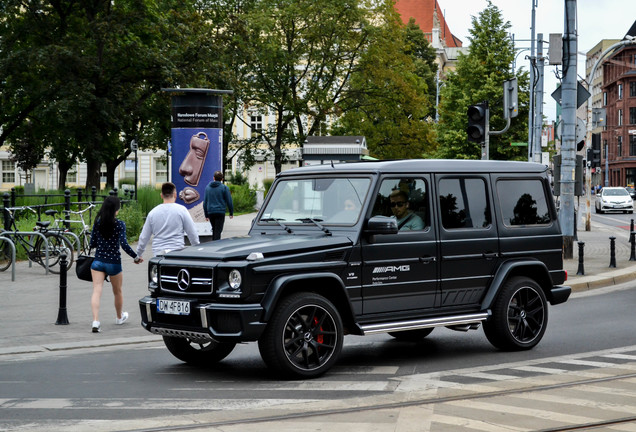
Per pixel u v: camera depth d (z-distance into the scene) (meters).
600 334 10.48
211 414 6.26
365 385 7.32
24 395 7.05
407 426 5.86
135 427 5.87
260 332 7.23
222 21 47.75
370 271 8.01
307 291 7.72
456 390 7.10
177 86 36.38
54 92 36.03
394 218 7.84
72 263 17.67
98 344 9.98
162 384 7.52
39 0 36.53
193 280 7.57
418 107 48.50
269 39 45.62
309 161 33.59
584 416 6.17
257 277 7.29
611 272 17.86
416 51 84.06
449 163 8.85
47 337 10.37
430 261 8.47
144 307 7.96
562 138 20.08
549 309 13.20
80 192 23.09
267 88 48.28
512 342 9.10
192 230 11.16
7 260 17.50
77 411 6.41
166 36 37.16
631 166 107.19
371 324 8.02
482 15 56.72
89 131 36.16
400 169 8.38
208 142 23.25
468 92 56.91
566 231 20.30
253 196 52.66
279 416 6.17
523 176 9.52
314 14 45.94
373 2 47.62
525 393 6.99
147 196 32.62
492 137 55.56
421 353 9.18
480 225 8.99
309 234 8.16
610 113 114.12
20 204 27.02
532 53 40.12
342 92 49.38
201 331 7.38
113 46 35.22
